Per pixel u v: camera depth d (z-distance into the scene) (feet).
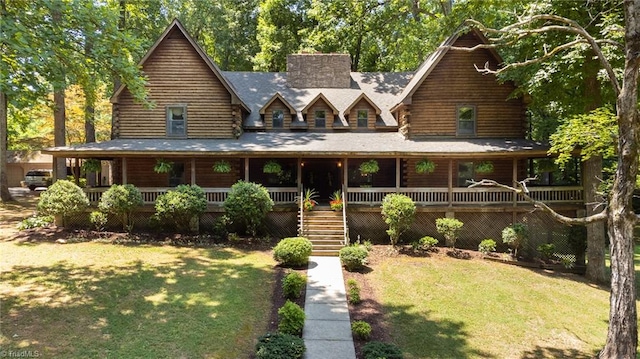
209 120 62.64
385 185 67.46
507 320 32.86
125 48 37.78
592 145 40.27
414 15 85.25
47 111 94.99
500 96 62.39
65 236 48.83
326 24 87.86
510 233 49.03
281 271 40.34
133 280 35.58
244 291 34.47
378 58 107.14
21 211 65.36
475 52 62.13
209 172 63.52
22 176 132.57
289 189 55.77
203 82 62.69
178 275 37.45
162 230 52.80
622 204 26.55
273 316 30.40
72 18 33.24
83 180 83.25
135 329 26.94
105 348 24.38
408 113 61.82
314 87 73.82
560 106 56.24
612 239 27.25
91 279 35.32
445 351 27.43
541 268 47.70
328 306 32.96
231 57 121.29
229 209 49.55
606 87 44.70
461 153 53.72
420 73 67.26
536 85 45.21
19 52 28.30
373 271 42.04
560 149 42.47
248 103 70.28
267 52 105.50
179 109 62.69
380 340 28.09
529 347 28.96
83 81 37.55
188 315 29.43
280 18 106.22
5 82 28.25
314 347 26.40
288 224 54.75
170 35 62.59
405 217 49.29
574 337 30.99
